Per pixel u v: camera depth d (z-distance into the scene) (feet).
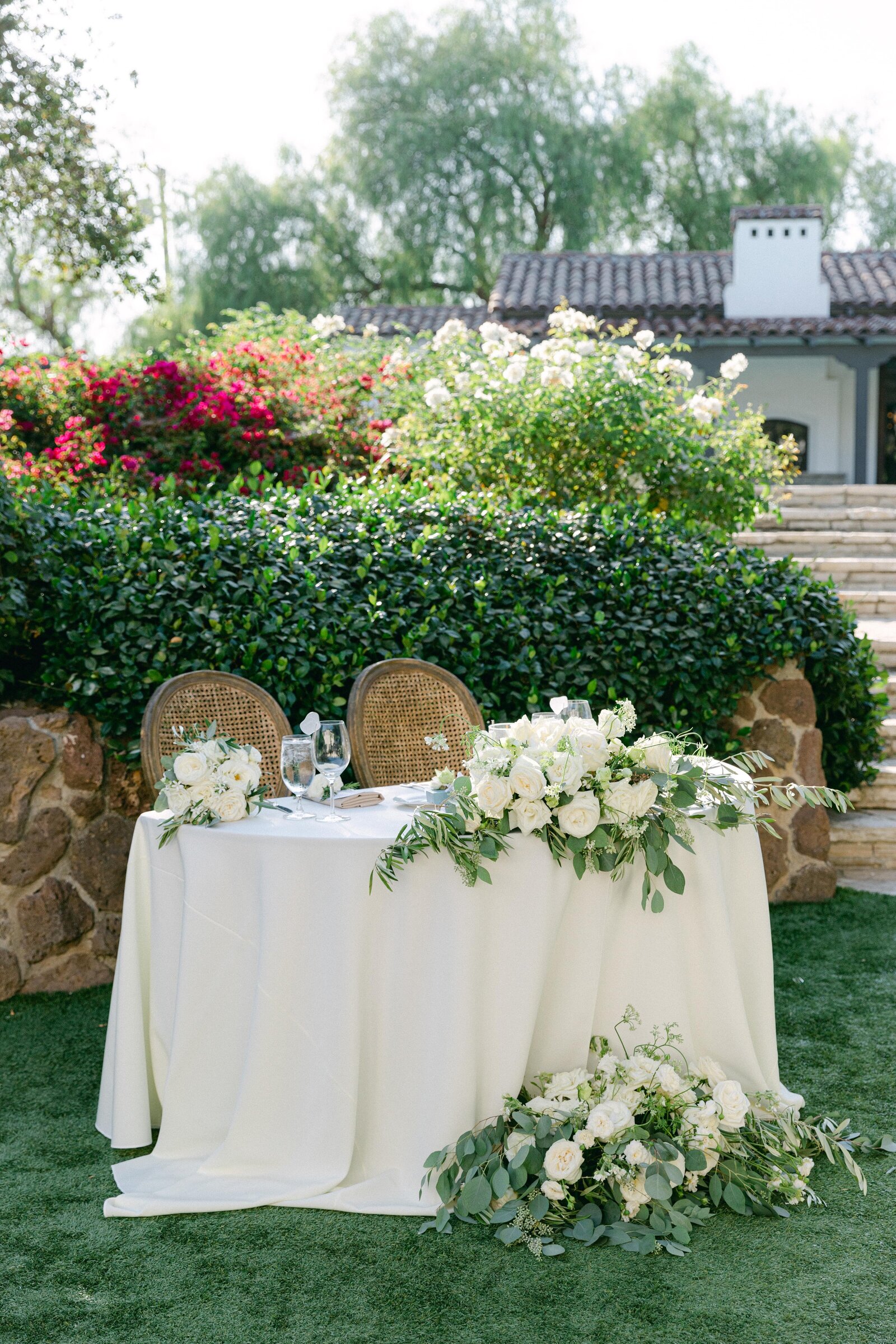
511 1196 8.58
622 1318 7.33
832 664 17.67
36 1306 7.51
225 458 28.30
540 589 17.01
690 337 47.03
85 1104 10.66
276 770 13.03
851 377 52.60
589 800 8.91
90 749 14.17
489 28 76.54
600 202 75.51
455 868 8.80
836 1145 9.25
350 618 15.39
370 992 9.08
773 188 78.48
